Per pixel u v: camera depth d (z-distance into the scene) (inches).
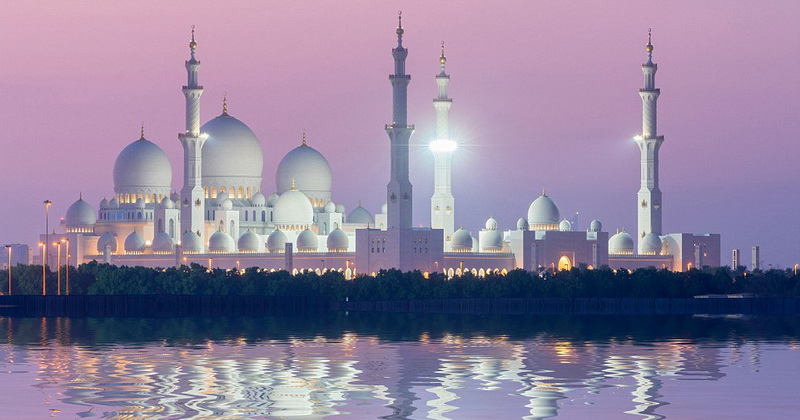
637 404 5428.2
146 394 5733.3
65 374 6515.8
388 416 5128.0
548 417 5093.5
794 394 5753.0
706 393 5777.6
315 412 5231.3
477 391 5861.2
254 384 6131.9
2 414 5152.6
